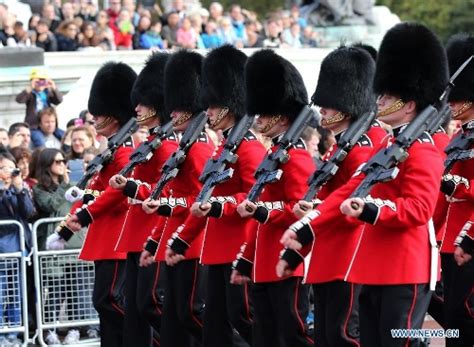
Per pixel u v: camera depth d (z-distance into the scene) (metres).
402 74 33.34
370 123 35.06
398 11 114.62
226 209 37.59
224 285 38.69
